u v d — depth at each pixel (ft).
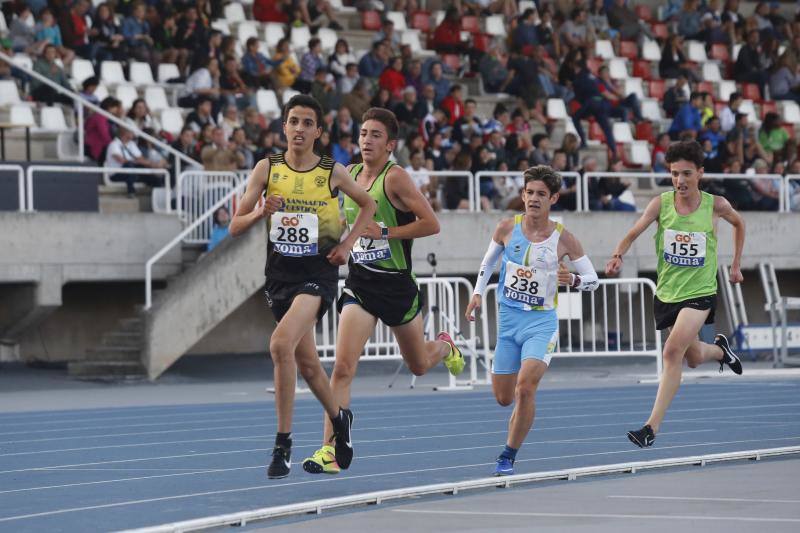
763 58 319.68
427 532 67.87
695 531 65.98
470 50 284.00
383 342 183.42
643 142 280.31
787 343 219.61
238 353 225.35
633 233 102.83
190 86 236.84
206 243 205.57
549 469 93.04
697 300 101.40
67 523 72.43
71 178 198.80
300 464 97.76
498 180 231.30
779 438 112.57
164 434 122.21
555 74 286.87
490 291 230.07
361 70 259.19
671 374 99.45
